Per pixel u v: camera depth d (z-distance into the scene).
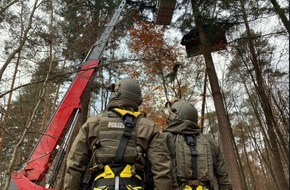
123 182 2.42
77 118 6.07
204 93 17.77
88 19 9.33
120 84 2.82
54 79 5.66
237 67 19.55
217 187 3.73
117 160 2.47
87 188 2.53
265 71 16.69
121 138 2.54
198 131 3.86
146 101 16.23
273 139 16.27
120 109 2.70
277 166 15.85
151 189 2.61
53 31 6.59
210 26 12.69
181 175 3.54
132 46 14.87
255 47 16.83
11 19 6.67
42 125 13.61
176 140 3.71
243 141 28.42
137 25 14.72
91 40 7.41
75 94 6.25
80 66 6.62
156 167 2.49
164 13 9.26
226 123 11.84
